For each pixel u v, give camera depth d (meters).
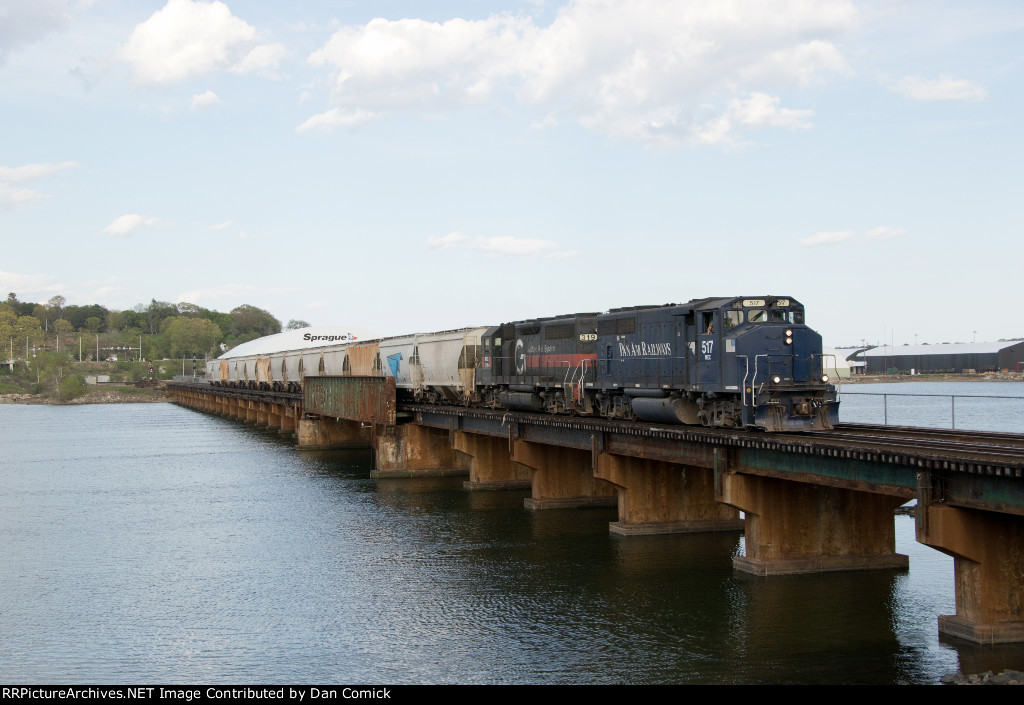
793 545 26.66
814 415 26.64
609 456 32.66
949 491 18.73
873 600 23.95
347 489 48.78
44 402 171.88
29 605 26.75
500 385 45.66
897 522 35.62
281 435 87.81
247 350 169.88
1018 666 18.59
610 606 24.61
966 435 24.81
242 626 24.30
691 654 20.75
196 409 146.25
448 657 21.36
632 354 33.56
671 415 30.69
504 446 47.59
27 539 36.62
